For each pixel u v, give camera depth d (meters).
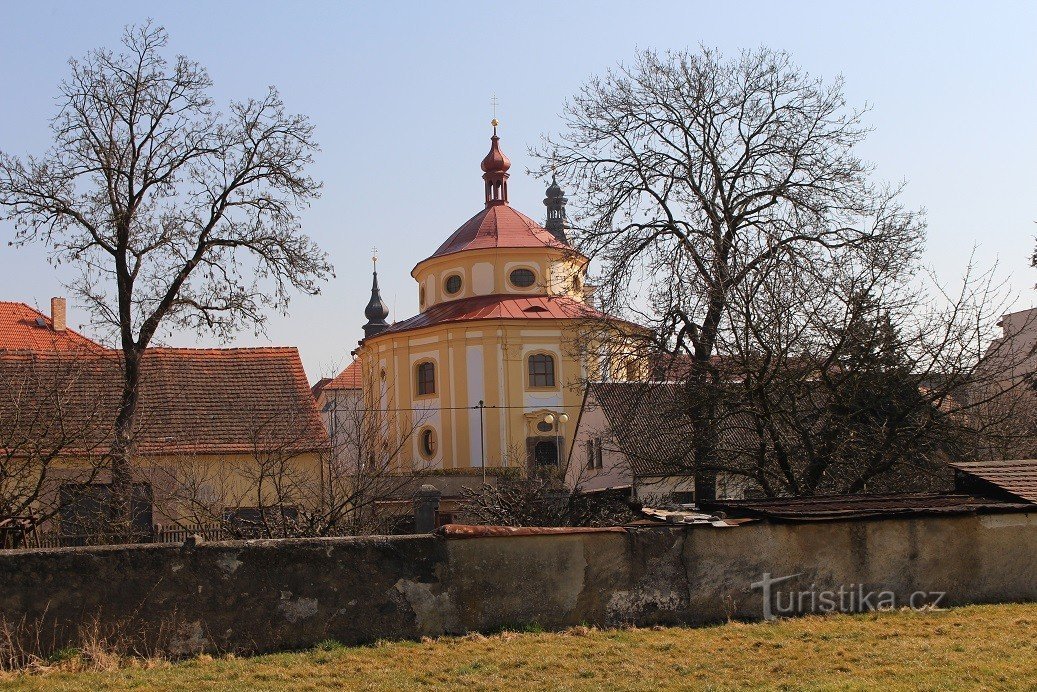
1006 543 12.87
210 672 10.09
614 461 40.06
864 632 11.16
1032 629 11.02
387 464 21.53
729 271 23.31
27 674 10.05
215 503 20.50
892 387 19.89
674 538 12.09
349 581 11.26
